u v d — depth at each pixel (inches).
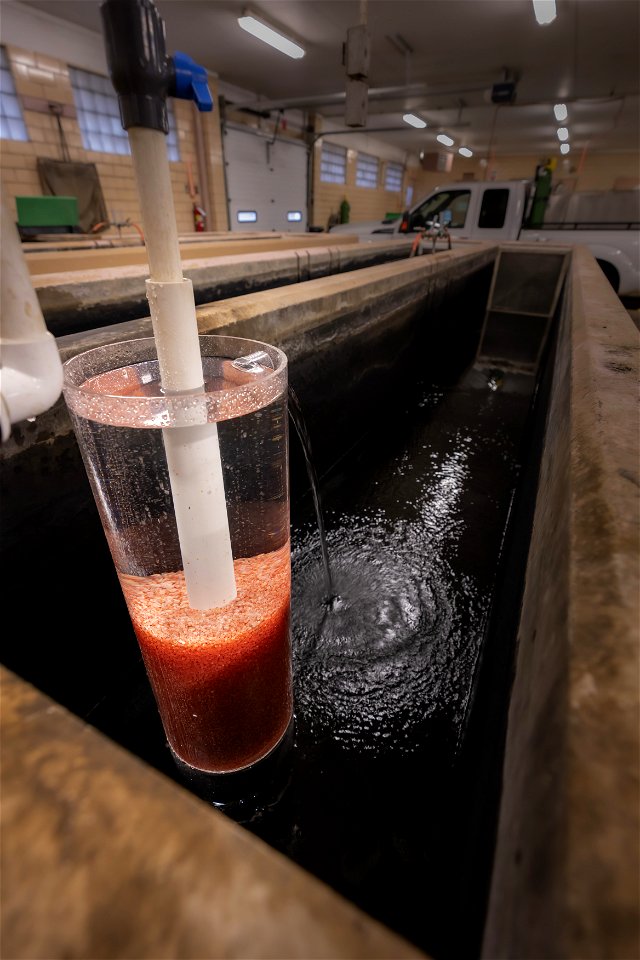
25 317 15.9
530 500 44.8
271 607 31.5
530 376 159.5
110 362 28.7
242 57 290.5
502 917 9.7
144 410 20.7
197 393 21.3
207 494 23.6
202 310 49.3
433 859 36.2
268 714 35.8
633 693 10.6
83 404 22.4
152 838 8.7
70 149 248.2
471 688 49.7
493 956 9.5
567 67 303.4
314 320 68.3
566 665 11.6
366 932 7.4
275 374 25.1
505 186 233.5
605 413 26.1
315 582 63.2
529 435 98.1
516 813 11.0
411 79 337.1
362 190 559.5
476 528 76.3
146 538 26.9
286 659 36.8
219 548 25.7
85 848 8.6
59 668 39.7
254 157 377.7
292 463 73.6
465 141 561.6
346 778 41.7
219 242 128.0
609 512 17.2
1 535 32.9
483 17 236.2
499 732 20.2
